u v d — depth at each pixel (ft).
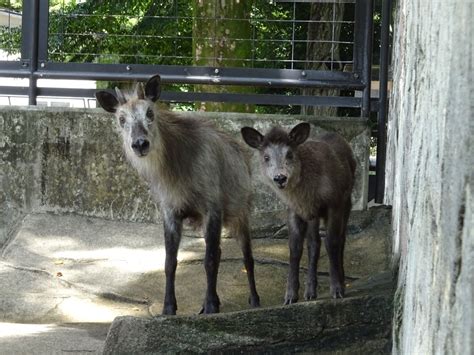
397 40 27.32
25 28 32.60
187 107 44.47
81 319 24.77
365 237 28.96
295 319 18.70
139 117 22.34
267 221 30.50
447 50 10.70
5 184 32.17
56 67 32.68
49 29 33.17
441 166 10.94
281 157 22.33
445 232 10.51
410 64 18.06
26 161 32.07
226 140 24.70
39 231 30.78
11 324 23.56
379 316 18.70
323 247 28.94
